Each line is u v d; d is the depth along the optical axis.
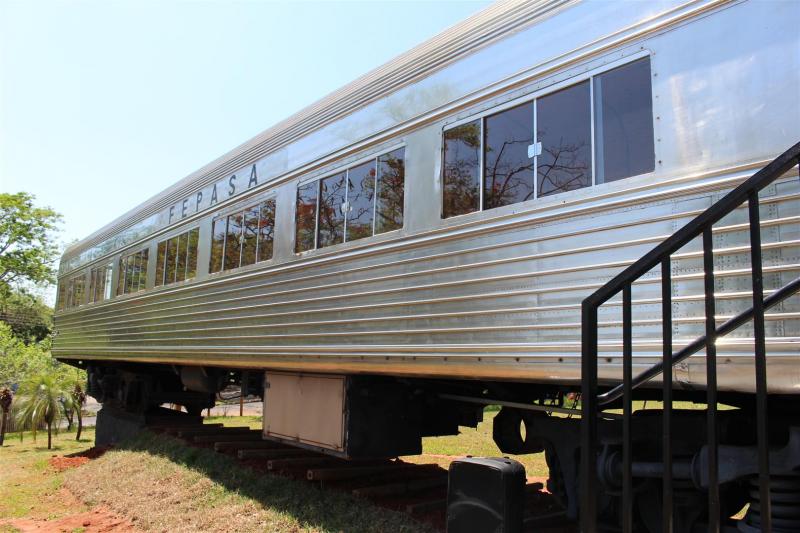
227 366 6.97
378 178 5.07
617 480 3.45
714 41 3.03
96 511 7.02
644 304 3.12
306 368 5.57
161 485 7.20
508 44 4.07
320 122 5.89
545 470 7.39
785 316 2.64
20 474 10.40
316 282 5.61
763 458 1.89
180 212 8.66
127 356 9.84
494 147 4.08
